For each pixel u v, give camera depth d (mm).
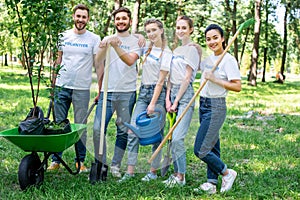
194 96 4723
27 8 5160
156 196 4703
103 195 4656
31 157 4762
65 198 4551
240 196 4855
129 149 5094
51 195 4551
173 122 4930
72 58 5566
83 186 4875
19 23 5238
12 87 17750
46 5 5012
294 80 42281
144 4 22750
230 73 4707
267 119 11461
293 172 5918
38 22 5105
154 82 4859
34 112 5027
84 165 5949
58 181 5062
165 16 22875
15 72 29094
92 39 5637
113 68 4953
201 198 4730
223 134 8758
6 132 4691
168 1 22594
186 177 5512
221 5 27453
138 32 4953
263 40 35125
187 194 4859
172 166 5922
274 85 30141
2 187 4824
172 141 4887
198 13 23312
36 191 4633
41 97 14234
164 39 4809
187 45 4820
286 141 8266
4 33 20219
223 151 7242
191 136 4887
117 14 4934
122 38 4988
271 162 6531
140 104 4957
